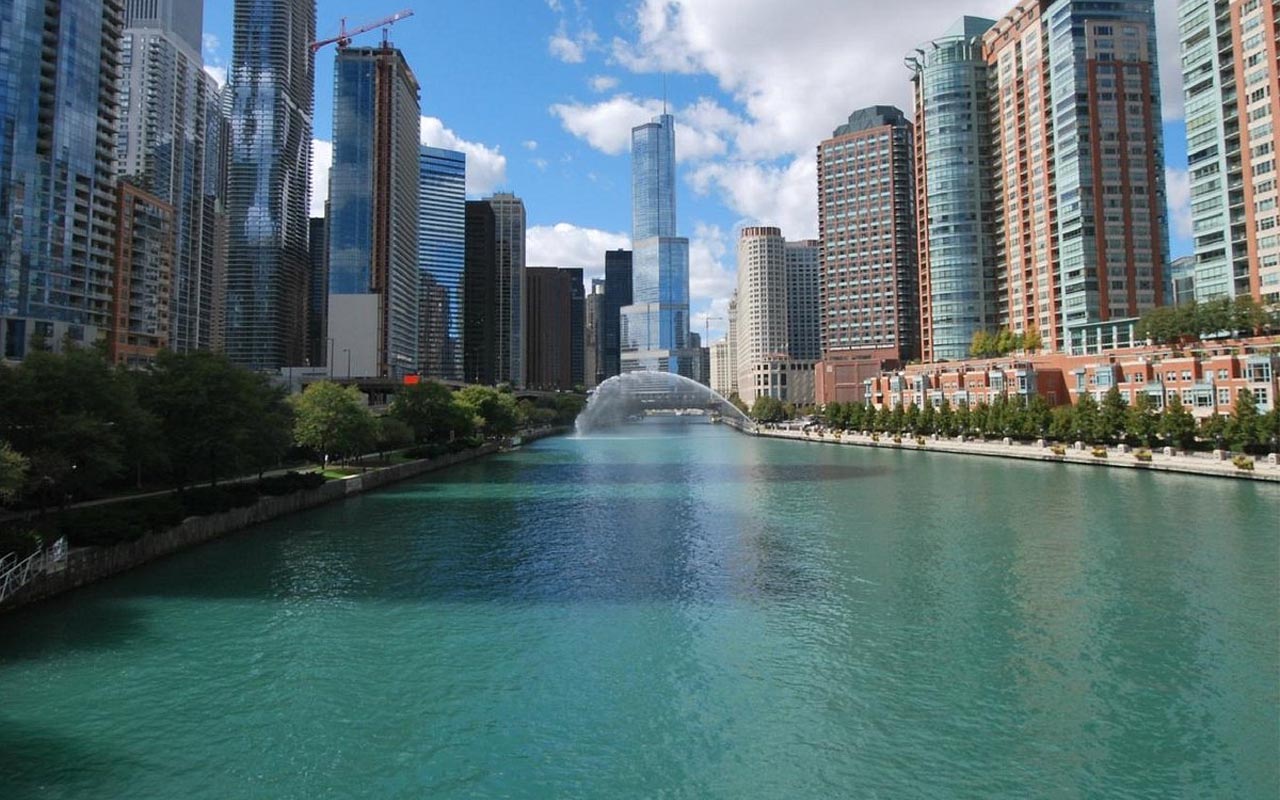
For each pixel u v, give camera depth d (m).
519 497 92.69
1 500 47.28
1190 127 162.75
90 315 176.38
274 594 46.56
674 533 67.19
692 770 25.97
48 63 164.62
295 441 92.38
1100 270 191.62
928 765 26.11
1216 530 62.31
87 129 173.75
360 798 24.38
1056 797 24.12
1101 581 47.75
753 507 82.38
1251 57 147.50
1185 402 124.12
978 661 35.03
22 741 27.86
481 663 35.38
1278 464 92.94
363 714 30.14
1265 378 110.44
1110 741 27.50
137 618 41.62
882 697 31.38
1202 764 25.89
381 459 119.12
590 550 59.88
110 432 52.72
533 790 24.81
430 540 64.25
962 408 164.88
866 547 59.59
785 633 39.16
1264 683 32.03
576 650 37.00
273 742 27.84
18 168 159.75
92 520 49.91
